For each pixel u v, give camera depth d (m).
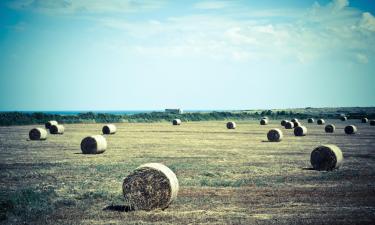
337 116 125.06
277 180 20.23
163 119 101.50
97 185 19.02
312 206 14.96
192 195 16.92
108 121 91.75
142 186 14.90
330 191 17.61
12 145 37.56
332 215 13.63
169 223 12.78
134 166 24.59
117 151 33.12
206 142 41.66
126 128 68.62
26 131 57.91
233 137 48.59
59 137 47.72
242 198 16.33
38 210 14.31
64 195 16.92
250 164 25.77
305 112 177.50
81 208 14.83
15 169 23.44
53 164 25.45
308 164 25.91
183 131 60.66
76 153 31.59
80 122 87.38
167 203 14.80
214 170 23.23
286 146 37.41
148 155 30.39
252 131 60.91
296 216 13.53
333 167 23.75
